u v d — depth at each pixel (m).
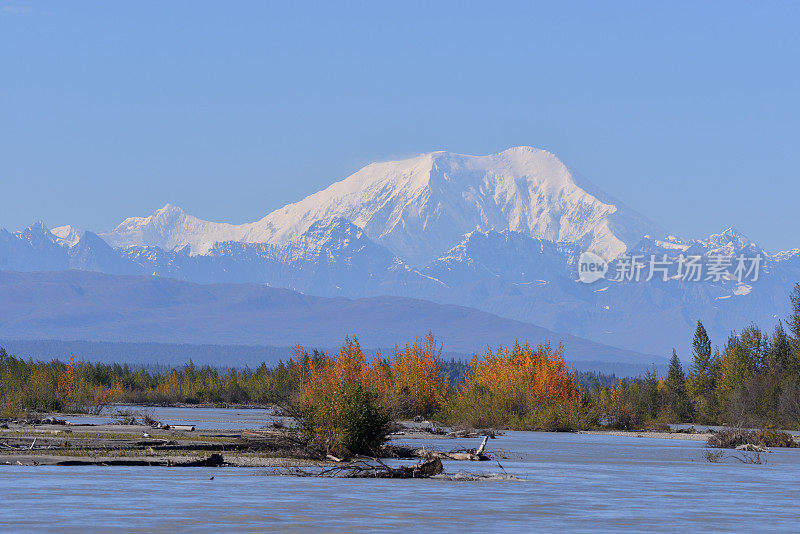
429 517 67.06
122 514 65.44
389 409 120.06
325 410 116.88
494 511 71.00
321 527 61.34
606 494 84.62
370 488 85.44
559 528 63.03
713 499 82.38
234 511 67.94
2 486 80.94
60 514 65.06
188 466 103.38
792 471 116.62
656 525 65.38
